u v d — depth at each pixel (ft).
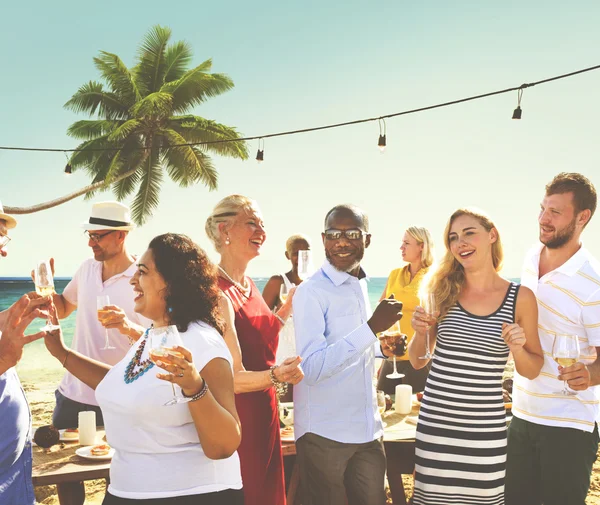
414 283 19.62
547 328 11.53
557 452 11.33
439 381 11.01
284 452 12.32
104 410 7.70
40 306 8.82
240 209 10.71
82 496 12.64
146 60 125.49
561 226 11.38
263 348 10.57
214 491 7.39
